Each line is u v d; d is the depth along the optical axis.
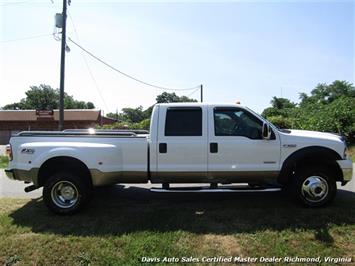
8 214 6.62
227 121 6.63
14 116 46.75
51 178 6.43
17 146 6.66
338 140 6.57
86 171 6.57
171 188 6.68
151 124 6.61
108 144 6.52
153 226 5.85
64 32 18.12
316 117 24.61
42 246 5.30
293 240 5.29
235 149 6.52
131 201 7.28
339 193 7.84
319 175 6.48
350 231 5.54
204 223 5.91
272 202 7.00
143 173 6.54
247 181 6.66
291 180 6.71
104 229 5.79
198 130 6.57
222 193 7.87
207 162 6.52
